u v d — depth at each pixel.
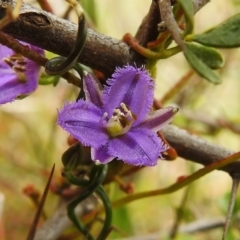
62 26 0.20
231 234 0.30
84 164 0.23
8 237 0.40
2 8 0.20
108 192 0.26
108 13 0.47
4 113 0.49
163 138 0.22
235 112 0.51
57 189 0.26
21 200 0.42
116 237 0.35
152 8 0.21
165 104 0.30
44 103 0.49
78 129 0.20
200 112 0.41
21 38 0.20
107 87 0.21
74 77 0.22
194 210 0.35
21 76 0.22
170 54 0.21
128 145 0.21
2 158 0.45
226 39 0.20
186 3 0.20
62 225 0.26
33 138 0.47
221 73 0.43
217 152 0.23
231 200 0.22
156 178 0.46
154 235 0.32
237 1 0.39
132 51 0.22
